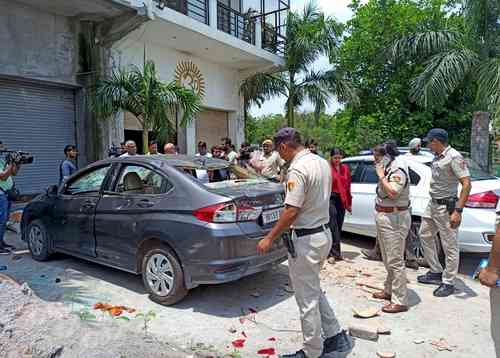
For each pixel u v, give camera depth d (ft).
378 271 18.65
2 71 30.76
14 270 18.21
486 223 17.67
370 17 53.88
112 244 15.94
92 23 36.06
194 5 41.50
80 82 36.29
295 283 10.61
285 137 10.67
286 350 11.60
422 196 19.25
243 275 13.70
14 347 10.16
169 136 35.35
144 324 13.00
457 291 16.06
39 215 19.33
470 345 11.91
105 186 16.67
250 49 47.98
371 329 12.22
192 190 14.08
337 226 20.18
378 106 53.57
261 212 14.19
